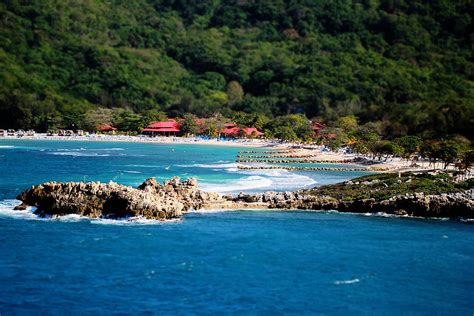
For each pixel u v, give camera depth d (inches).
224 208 4594.0
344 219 4357.8
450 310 2736.2
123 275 3036.4
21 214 4210.1
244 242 3639.3
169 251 3425.2
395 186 5009.8
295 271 3147.1
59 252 3373.5
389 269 3225.9
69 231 3791.8
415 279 3088.1
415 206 4530.0
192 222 4116.6
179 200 4539.9
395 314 2682.1
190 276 3038.9
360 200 4630.9
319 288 2930.6
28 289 2839.6
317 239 3762.3
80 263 3198.8
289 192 4985.2
